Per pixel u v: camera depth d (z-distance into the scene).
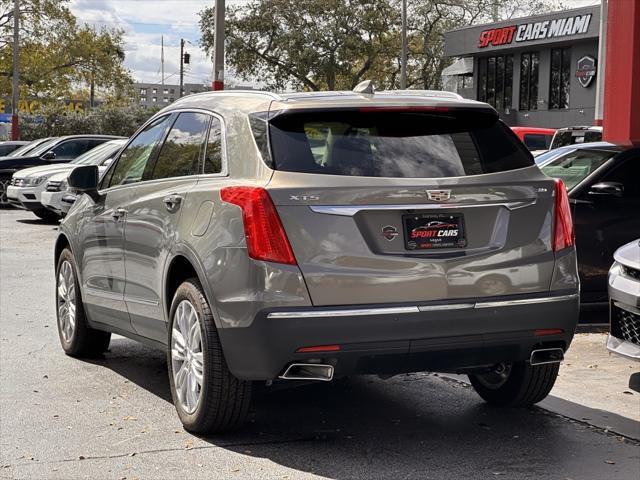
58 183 18.28
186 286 5.23
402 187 4.73
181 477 4.57
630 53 15.91
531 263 4.95
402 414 5.70
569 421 5.53
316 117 4.95
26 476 4.60
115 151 18.80
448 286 4.75
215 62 24.09
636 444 5.09
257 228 4.65
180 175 5.66
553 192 5.07
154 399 6.09
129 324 6.28
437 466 4.73
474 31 47.72
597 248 8.69
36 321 8.90
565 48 43.72
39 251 14.69
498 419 5.57
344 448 5.02
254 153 4.92
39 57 54.41
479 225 4.88
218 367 4.96
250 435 5.27
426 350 4.74
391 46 52.53
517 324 4.89
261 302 4.61
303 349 4.59
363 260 4.66
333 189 4.67
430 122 5.07
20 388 6.37
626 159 8.88
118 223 6.28
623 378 6.55
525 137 25.25
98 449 5.03
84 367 7.02
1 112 58.09
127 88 58.34
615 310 6.23
